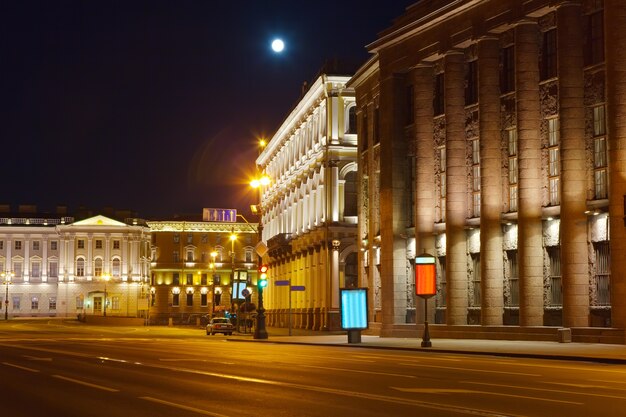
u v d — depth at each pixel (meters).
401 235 55.38
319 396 17.70
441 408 15.41
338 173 76.25
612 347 36.91
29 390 19.89
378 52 56.88
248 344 49.56
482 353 34.94
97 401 17.38
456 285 49.50
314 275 81.56
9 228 184.75
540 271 43.78
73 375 24.19
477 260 49.06
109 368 26.97
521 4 44.44
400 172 55.50
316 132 81.06
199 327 109.50
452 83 50.16
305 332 75.62
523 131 44.19
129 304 180.25
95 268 180.25
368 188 63.25
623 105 39.03
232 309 90.81
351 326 45.88
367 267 64.62
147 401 17.17
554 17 43.34
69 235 180.00
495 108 47.03
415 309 54.19
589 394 17.89
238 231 160.75
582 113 41.53
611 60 39.38
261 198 117.25
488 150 46.94
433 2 51.62
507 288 46.28
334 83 76.31
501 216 46.53
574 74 41.56
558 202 43.06
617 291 38.75
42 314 183.38
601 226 40.56
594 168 41.06
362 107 64.88
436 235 52.44
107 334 75.94
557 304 43.16
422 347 39.59
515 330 44.56
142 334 76.38
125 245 181.25
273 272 103.25
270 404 16.36
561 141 41.66
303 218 86.38
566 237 41.28
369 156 62.59
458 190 49.69
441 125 52.00
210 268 158.75
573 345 38.75
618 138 38.97
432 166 52.66
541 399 16.89
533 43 44.41
